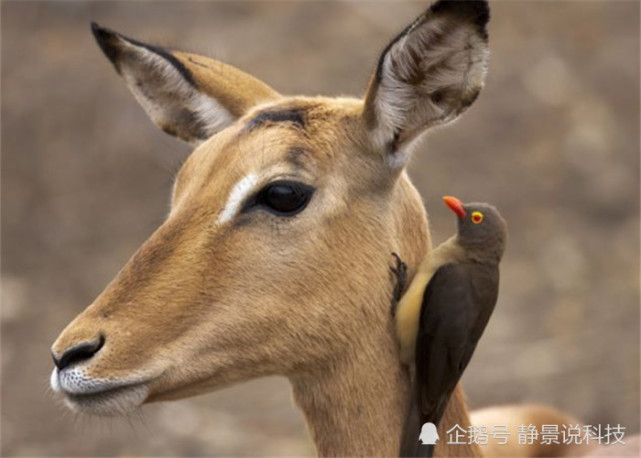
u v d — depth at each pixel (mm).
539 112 36375
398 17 39281
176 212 11797
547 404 24766
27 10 40625
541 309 28719
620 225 32438
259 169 11641
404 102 11812
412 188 12695
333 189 11789
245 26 39250
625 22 41281
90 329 11188
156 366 11242
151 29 39000
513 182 33656
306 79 35469
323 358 11883
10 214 32625
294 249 11656
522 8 41906
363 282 11883
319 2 40562
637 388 25109
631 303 28656
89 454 23734
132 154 33625
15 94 36438
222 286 11500
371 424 12047
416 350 11914
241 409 25469
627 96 37344
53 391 11438
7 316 28562
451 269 11844
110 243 31375
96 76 36781
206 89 13625
